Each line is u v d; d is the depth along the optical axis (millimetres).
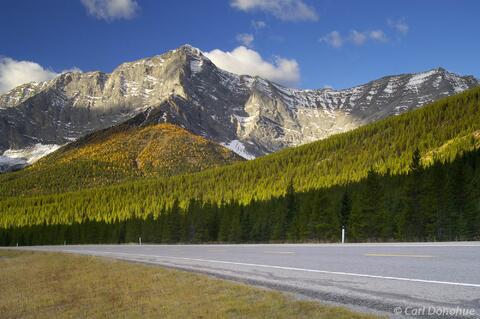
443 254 15844
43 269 34000
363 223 58219
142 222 108688
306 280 13938
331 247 23422
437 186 55875
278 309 10867
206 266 21062
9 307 20328
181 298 14688
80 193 189125
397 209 59438
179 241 93938
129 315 14109
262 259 20891
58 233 129375
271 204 85875
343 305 10312
